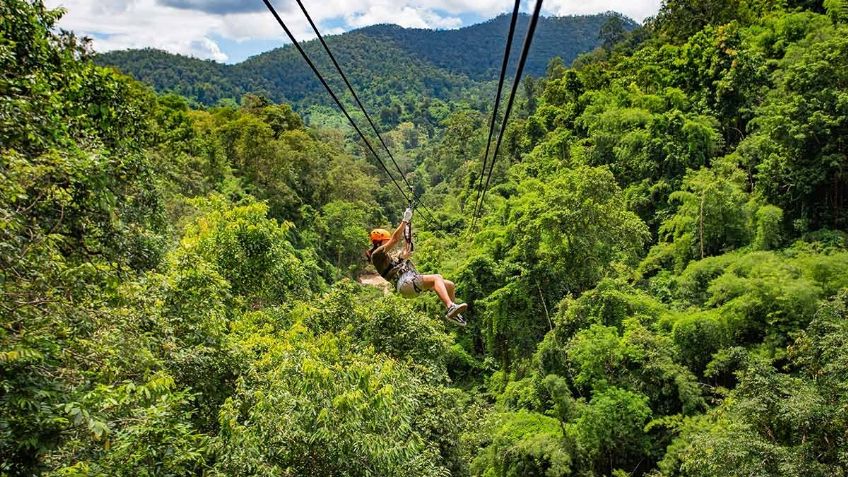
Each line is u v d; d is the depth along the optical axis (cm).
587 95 5428
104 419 604
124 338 768
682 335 2008
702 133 3397
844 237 2359
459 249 4228
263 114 7231
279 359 1227
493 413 2097
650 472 1725
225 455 896
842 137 2431
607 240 2589
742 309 2005
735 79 3691
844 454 1068
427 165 13150
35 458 535
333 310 1886
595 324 2214
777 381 1286
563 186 2692
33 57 967
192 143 5041
